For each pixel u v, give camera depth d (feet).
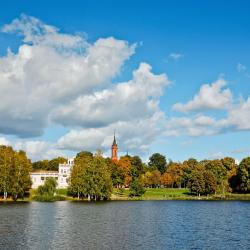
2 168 534.37
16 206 435.94
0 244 193.57
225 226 282.97
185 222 307.17
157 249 188.96
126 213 373.81
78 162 655.76
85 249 186.19
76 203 508.12
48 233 230.48
